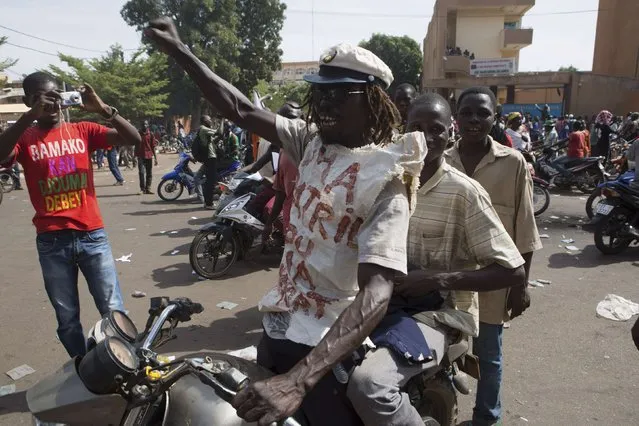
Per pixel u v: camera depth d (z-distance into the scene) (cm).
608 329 442
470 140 282
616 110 2838
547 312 479
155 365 164
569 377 364
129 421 168
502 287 214
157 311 195
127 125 329
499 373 279
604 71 3375
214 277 578
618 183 657
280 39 4131
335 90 162
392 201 151
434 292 223
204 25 3619
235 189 628
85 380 163
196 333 437
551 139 1630
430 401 246
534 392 346
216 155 996
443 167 229
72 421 169
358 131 167
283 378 130
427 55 4444
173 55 204
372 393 173
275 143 206
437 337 208
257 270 610
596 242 661
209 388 168
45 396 173
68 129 322
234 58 3797
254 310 489
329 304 163
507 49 3406
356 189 154
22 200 1175
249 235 589
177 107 4262
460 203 224
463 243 229
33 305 498
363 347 183
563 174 1120
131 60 3259
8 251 708
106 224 879
